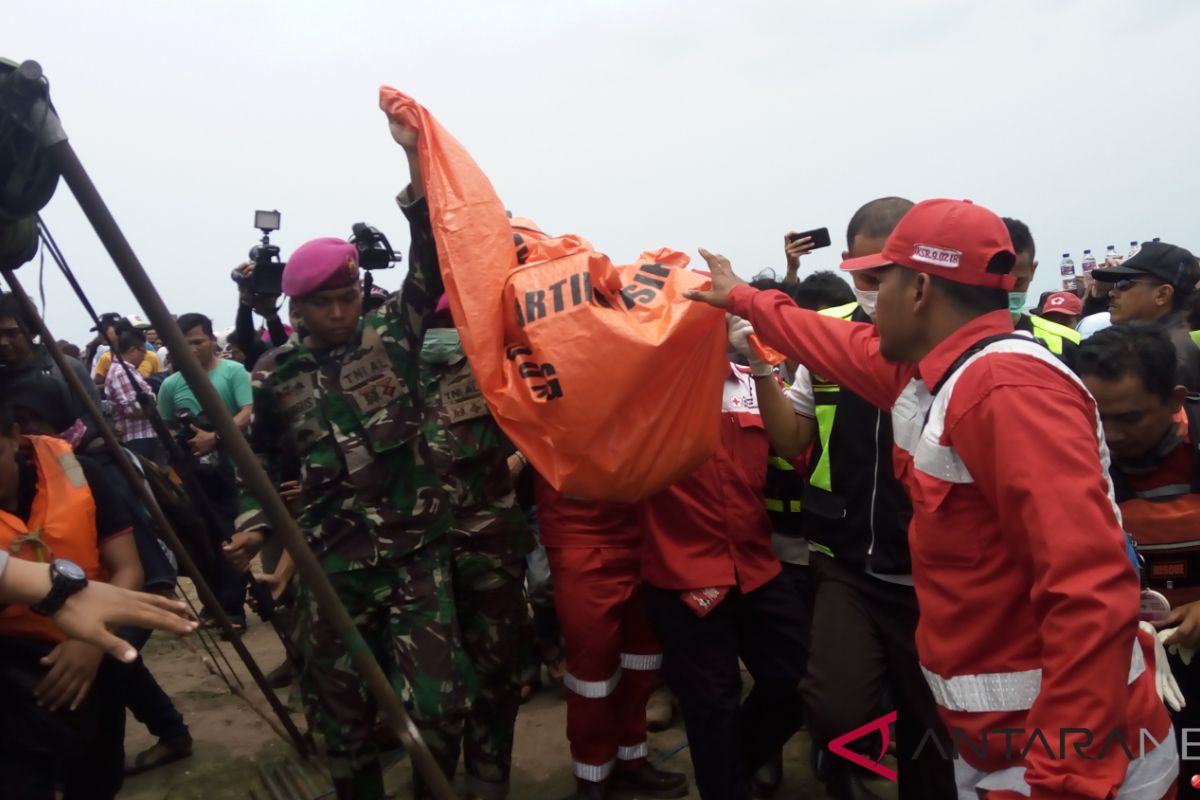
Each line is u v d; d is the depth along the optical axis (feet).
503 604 10.47
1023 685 5.74
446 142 8.55
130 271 4.88
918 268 6.00
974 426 5.48
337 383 9.52
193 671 16.26
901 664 8.88
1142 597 6.64
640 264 9.43
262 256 14.53
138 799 11.78
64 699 7.47
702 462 8.80
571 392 8.12
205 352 18.13
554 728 13.48
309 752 12.28
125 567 8.41
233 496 17.58
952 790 8.71
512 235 8.77
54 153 4.61
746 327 9.06
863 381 7.24
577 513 10.48
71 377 8.19
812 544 9.60
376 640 9.86
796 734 13.00
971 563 5.82
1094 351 7.27
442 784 6.14
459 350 10.37
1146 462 7.48
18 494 7.89
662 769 11.86
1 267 6.39
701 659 9.70
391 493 9.45
